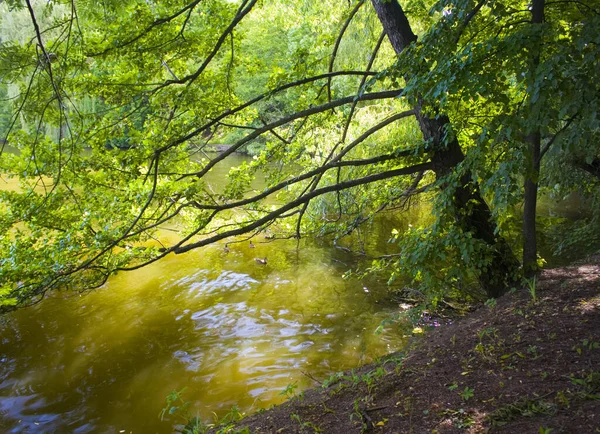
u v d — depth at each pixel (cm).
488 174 423
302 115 602
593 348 366
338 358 676
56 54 390
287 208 592
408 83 424
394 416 335
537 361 367
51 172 556
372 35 902
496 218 488
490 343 421
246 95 2358
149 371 672
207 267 1115
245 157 2852
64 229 602
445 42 415
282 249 1238
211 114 656
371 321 796
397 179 831
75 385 645
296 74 646
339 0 930
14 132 533
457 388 353
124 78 579
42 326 831
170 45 591
